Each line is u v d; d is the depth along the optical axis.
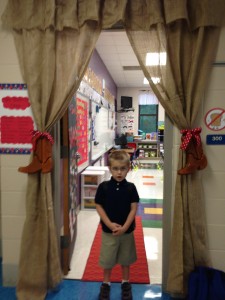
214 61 1.81
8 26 1.89
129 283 1.93
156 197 4.65
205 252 1.81
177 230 1.79
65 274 2.14
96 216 3.57
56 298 1.88
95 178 3.79
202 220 1.82
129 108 9.40
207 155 1.87
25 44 1.84
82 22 1.79
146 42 1.78
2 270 2.05
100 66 5.52
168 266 1.93
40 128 1.87
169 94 1.76
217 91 1.83
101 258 1.82
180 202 1.79
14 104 1.96
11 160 2.00
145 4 1.78
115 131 9.06
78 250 2.57
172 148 1.89
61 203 2.12
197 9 1.72
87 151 4.23
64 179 2.12
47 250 1.86
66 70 1.85
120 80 8.17
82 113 3.76
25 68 1.88
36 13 1.82
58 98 1.85
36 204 1.87
